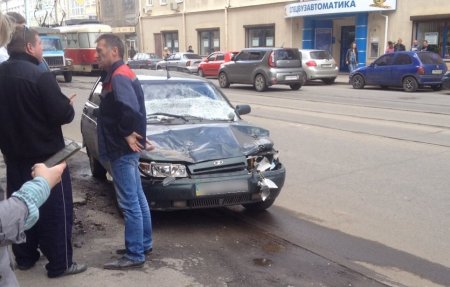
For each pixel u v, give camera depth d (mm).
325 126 11406
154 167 4949
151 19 40750
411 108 14203
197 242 4914
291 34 29406
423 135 10117
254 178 5168
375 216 5684
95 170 7141
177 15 37781
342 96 17922
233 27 33125
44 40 26016
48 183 2010
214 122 5883
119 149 4039
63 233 3951
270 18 30516
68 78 26828
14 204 1854
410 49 23906
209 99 6348
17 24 3660
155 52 40906
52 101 3582
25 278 3988
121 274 4117
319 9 26484
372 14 25250
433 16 22781
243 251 4723
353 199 6262
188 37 37094
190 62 28422
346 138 9992
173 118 5891
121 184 4137
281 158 8414
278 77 19875
